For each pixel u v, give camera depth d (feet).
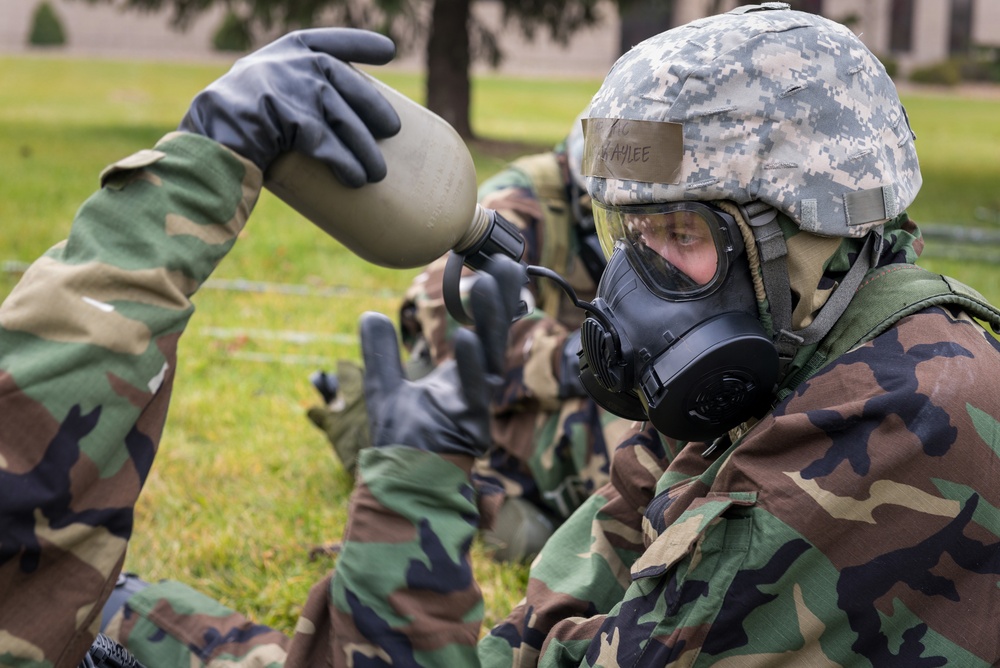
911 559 5.05
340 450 12.34
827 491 5.04
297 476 12.79
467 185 5.11
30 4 124.67
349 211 4.80
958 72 111.24
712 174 5.24
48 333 4.31
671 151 5.28
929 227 30.04
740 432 5.96
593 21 57.98
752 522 5.12
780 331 5.50
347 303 21.29
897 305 5.45
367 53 4.75
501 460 11.10
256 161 4.52
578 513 6.94
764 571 5.07
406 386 4.83
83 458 4.27
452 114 56.90
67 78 85.20
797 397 5.37
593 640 5.56
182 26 57.67
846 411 5.09
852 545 5.06
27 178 35.94
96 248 4.39
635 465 6.66
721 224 5.30
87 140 48.52
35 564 4.32
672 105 5.27
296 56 4.61
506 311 4.68
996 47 118.93
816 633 5.07
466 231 5.19
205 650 7.04
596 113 5.56
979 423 5.10
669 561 5.21
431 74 57.06
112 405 4.32
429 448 4.71
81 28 124.47
